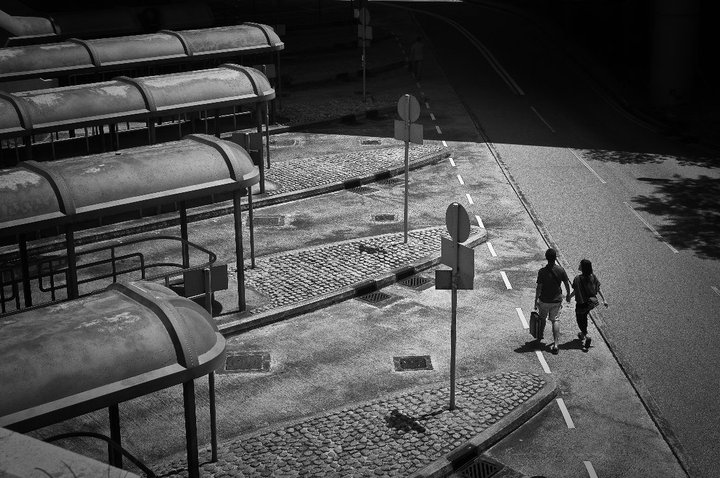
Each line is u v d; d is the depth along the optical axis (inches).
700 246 884.6
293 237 906.7
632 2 1898.4
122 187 628.4
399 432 546.3
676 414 584.4
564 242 893.8
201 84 946.7
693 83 1562.5
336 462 513.7
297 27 2384.4
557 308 663.8
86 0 1637.6
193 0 1904.5
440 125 1381.6
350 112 1440.7
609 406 594.6
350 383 621.6
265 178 1083.9
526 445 548.7
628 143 1294.3
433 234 905.5
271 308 726.5
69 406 377.1
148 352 404.5
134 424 571.5
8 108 836.0
